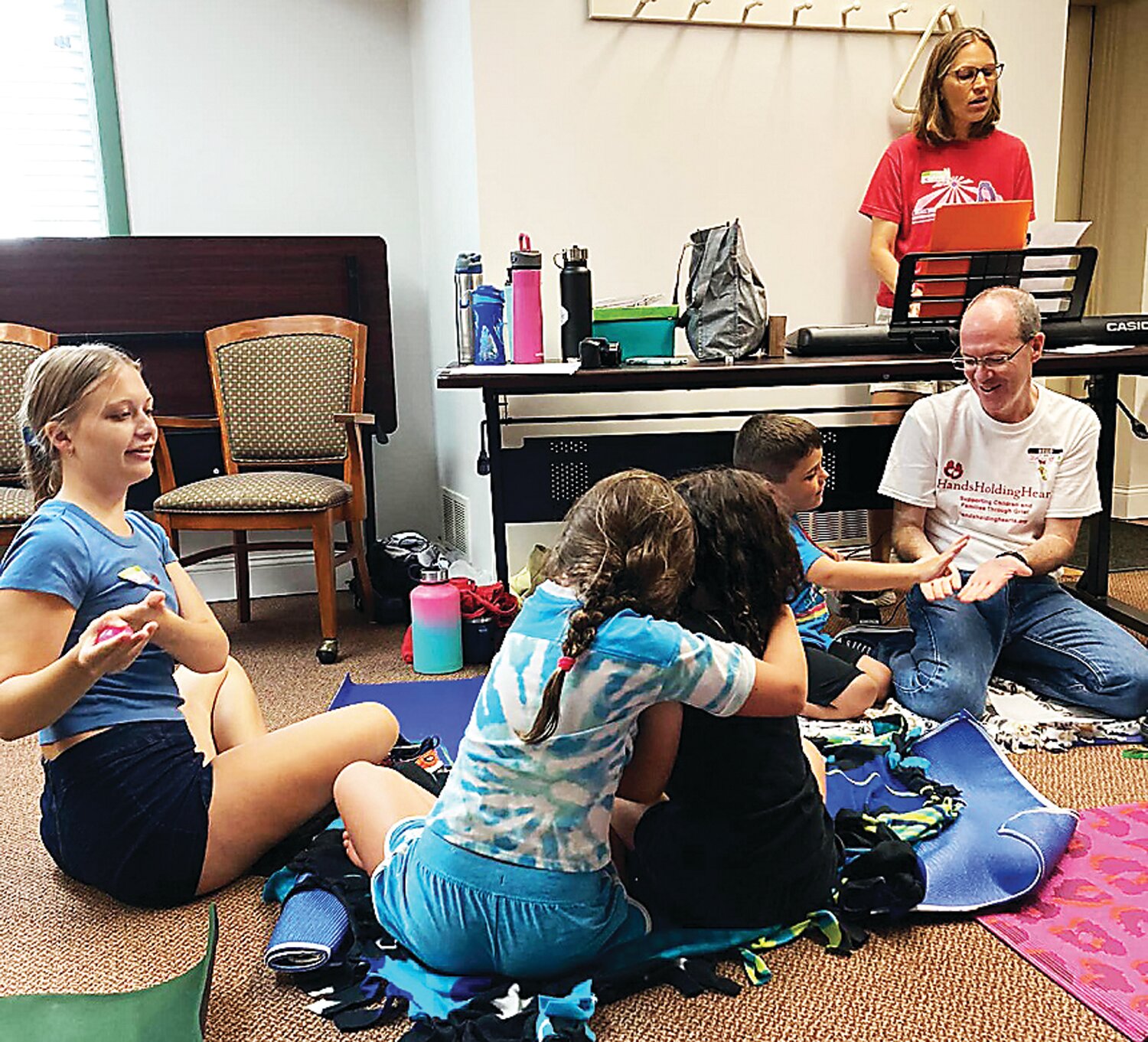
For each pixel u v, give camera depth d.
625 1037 1.09
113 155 3.06
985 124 2.80
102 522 1.33
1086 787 1.67
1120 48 3.93
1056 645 2.04
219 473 3.05
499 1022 1.07
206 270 2.98
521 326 2.47
